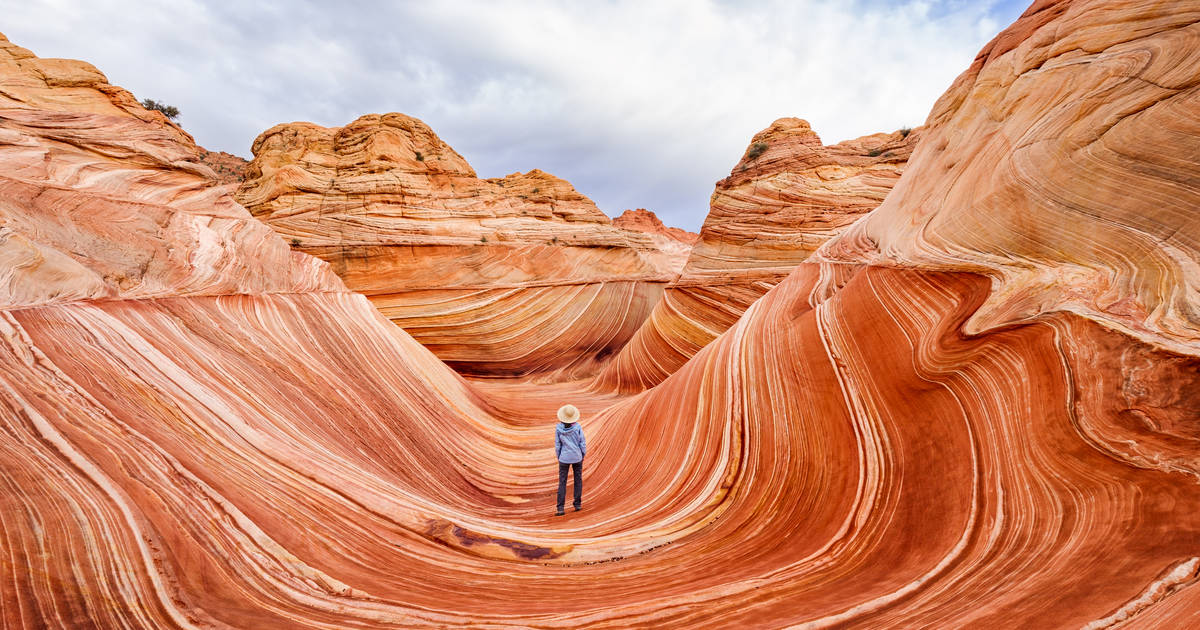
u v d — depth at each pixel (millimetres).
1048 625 1927
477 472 8359
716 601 3107
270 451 4859
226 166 44875
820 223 17609
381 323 11477
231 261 8820
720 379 6832
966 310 4258
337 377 8016
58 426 3449
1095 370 2904
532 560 4383
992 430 3443
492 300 22297
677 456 6578
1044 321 3396
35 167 7359
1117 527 2365
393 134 25703
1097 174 3787
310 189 23359
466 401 11453
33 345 4211
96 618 2207
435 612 3062
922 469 3863
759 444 5477
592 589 3689
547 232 26594
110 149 8812
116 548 2641
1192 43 3518
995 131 5438
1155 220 3297
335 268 20969
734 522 4793
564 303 24141
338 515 4355
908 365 4535
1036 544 2645
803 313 6863
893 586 2855
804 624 2516
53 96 16422
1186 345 2586
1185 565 1940
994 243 4488
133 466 3422
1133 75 3828
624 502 6184
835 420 4887
